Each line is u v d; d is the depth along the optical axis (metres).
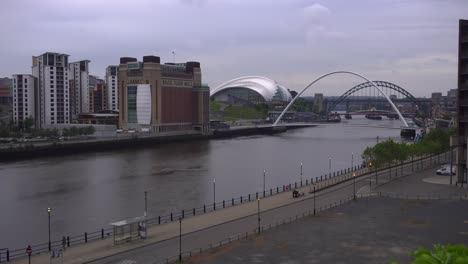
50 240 76.75
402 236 69.19
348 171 142.38
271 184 133.38
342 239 68.06
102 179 140.25
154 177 144.25
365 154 130.38
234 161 186.50
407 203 92.62
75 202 108.81
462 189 108.06
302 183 129.25
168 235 72.50
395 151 127.50
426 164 155.75
